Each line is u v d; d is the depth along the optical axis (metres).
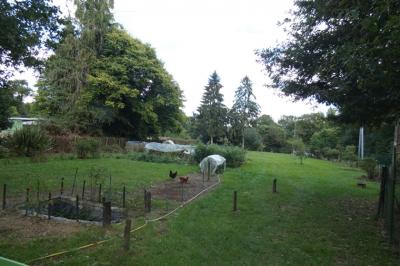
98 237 5.50
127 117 30.52
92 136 25.88
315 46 8.39
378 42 3.89
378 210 7.75
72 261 4.56
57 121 24.69
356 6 4.17
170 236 5.80
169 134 47.53
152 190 10.33
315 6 6.98
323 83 8.72
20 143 17.36
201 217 7.21
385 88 5.42
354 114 8.55
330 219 7.62
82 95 26.42
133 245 5.26
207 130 50.28
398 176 8.73
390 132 19.59
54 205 7.73
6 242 5.12
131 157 20.83
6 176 11.19
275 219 7.39
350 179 16.73
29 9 9.69
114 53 29.08
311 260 5.11
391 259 5.23
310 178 15.94
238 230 6.40
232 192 10.57
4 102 19.36
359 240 6.13
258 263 4.89
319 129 44.12
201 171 16.12
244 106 54.00
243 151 21.67
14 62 10.66
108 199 8.48
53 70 26.41
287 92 10.14
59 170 13.28
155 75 29.62
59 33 11.48
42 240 5.26
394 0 3.44
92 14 27.56
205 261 4.86
